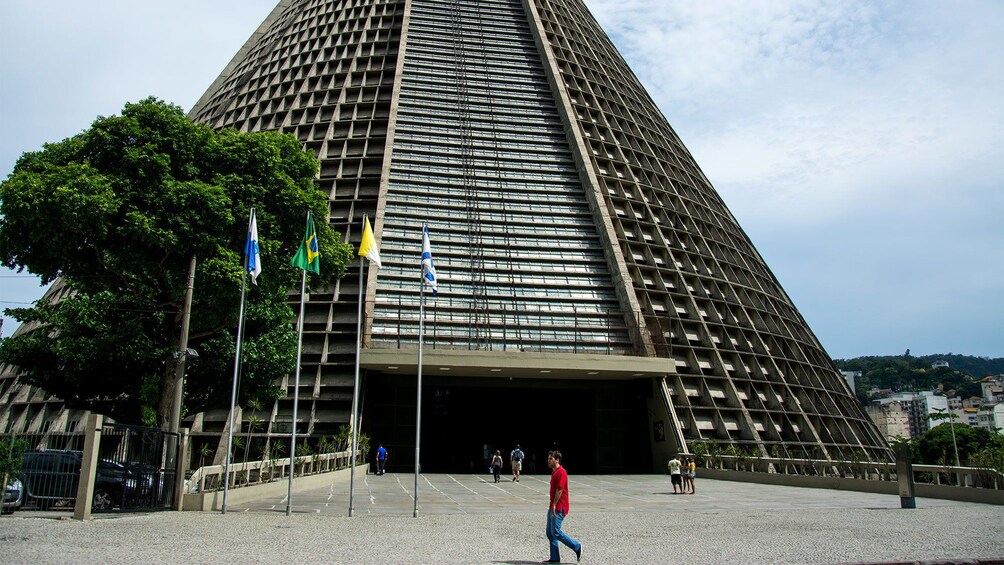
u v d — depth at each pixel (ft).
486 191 169.07
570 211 169.89
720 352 163.84
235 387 75.56
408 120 181.47
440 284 148.05
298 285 110.11
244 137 93.25
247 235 81.46
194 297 87.04
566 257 159.63
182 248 81.05
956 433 318.24
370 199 165.48
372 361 131.64
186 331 79.56
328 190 170.09
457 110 188.24
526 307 148.56
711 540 53.42
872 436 181.68
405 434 144.36
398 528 59.72
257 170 92.43
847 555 46.16
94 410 99.19
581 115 204.64
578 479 127.54
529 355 136.36
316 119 188.85
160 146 85.30
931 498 92.84
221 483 79.77
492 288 150.30
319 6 231.91
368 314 139.54
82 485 61.82
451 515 70.90
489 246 157.17
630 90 234.79
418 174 168.66
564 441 191.42
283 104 199.11
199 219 81.56
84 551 43.75
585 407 170.71
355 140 181.06
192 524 59.47
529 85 202.69
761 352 171.32
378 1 223.30
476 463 189.88
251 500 82.74
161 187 81.25
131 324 88.89
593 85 218.59
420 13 217.77
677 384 151.33
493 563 43.21
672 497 95.20
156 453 71.56
